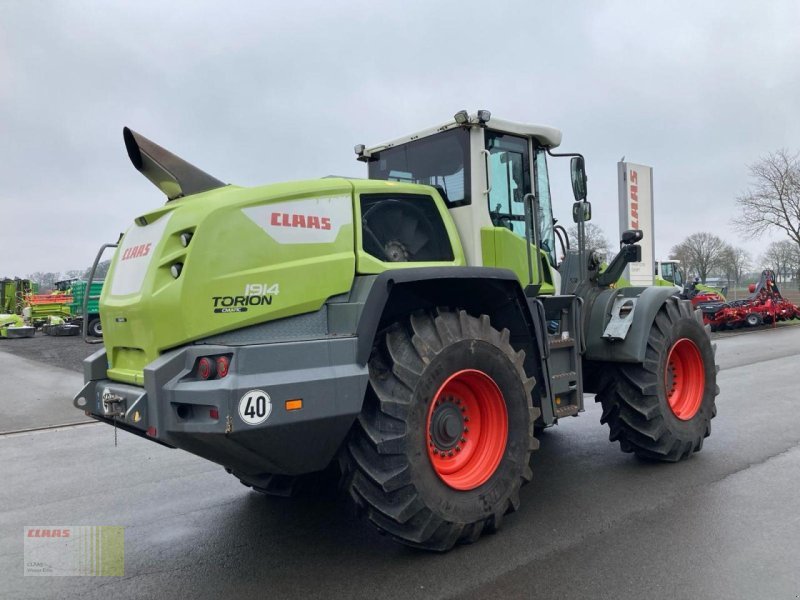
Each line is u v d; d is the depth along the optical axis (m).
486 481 3.70
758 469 4.88
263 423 2.99
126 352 3.68
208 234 3.18
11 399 10.07
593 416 7.25
